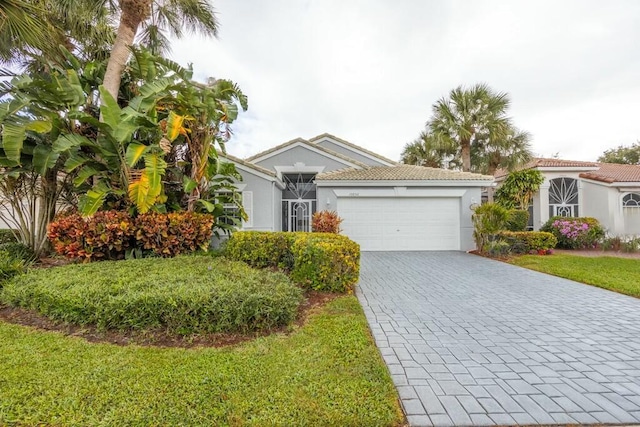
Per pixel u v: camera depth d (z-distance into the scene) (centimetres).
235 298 388
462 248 1268
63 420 221
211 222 807
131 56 923
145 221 712
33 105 669
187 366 297
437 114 1764
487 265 950
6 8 595
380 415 236
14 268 509
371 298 592
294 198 1484
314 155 1476
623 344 389
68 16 823
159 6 927
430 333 421
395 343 388
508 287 681
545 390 286
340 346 349
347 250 600
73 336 366
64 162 742
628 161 2769
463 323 461
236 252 709
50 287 421
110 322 373
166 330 371
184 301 371
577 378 308
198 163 798
